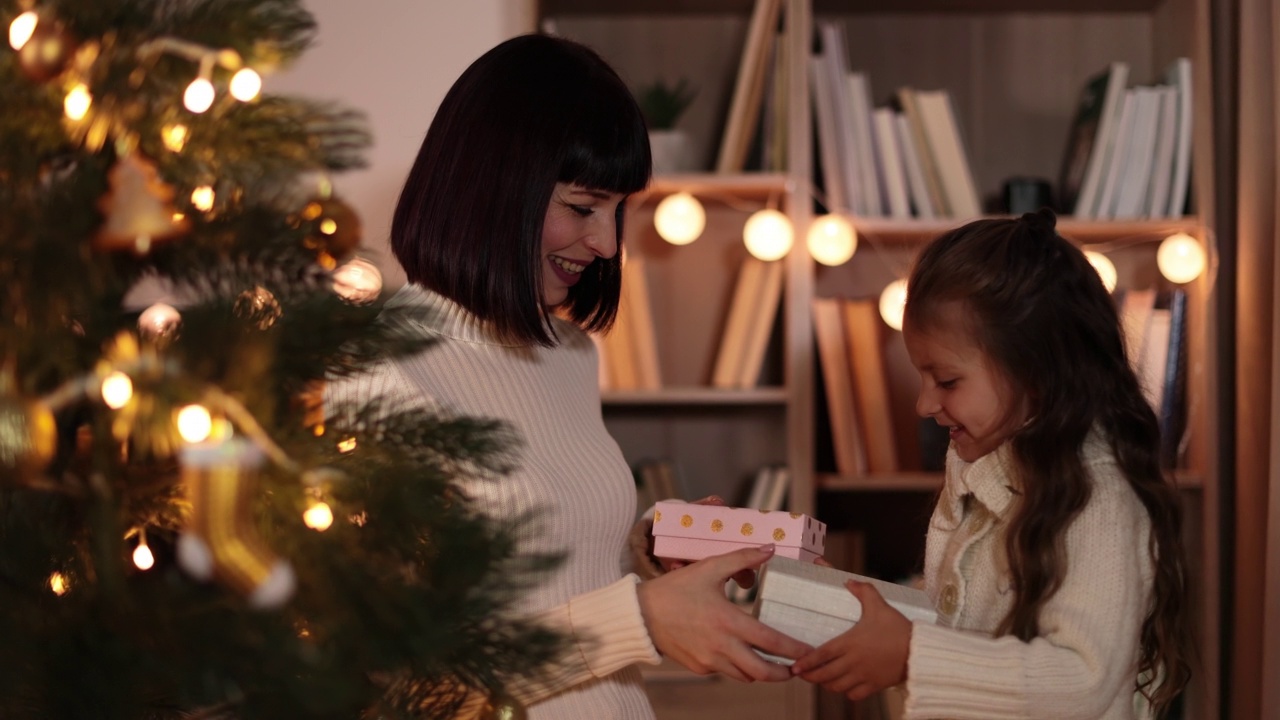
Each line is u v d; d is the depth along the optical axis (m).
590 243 1.09
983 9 2.37
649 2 2.33
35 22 0.62
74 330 0.61
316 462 0.61
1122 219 2.09
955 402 1.10
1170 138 2.11
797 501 2.08
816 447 2.28
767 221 2.07
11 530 0.60
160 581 0.56
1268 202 1.89
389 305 0.64
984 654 0.92
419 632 0.55
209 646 0.52
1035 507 1.01
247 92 0.71
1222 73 2.13
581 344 1.26
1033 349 1.05
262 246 0.64
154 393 0.57
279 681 0.51
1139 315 2.06
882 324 2.20
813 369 2.24
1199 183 2.06
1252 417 1.90
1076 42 2.38
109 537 0.57
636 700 1.08
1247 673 1.89
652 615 0.94
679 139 2.17
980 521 1.12
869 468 2.16
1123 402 1.07
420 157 1.08
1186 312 2.08
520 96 1.04
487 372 1.07
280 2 0.73
